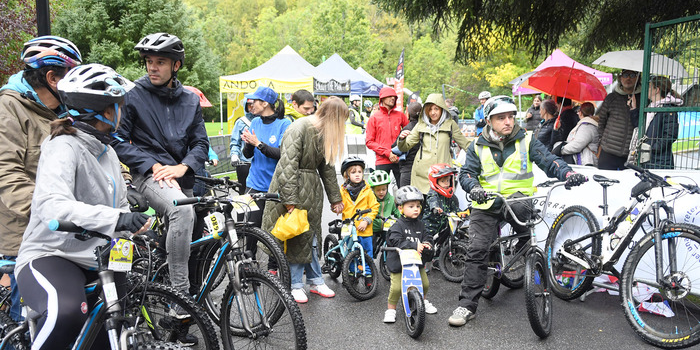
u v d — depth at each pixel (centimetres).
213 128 4266
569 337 425
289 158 482
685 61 555
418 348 409
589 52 1030
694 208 461
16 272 265
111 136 277
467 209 605
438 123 689
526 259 427
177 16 4300
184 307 317
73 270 266
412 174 702
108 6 3884
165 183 377
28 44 314
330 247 602
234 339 381
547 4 838
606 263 456
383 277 605
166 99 404
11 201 288
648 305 456
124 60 3797
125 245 262
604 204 486
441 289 558
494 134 456
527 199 440
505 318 469
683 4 786
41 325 254
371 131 804
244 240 397
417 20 878
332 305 512
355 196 561
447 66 6069
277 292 345
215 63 4766
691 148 543
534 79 1045
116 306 259
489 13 816
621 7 899
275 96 581
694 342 377
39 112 314
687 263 434
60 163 249
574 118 887
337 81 1961
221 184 406
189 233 375
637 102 695
